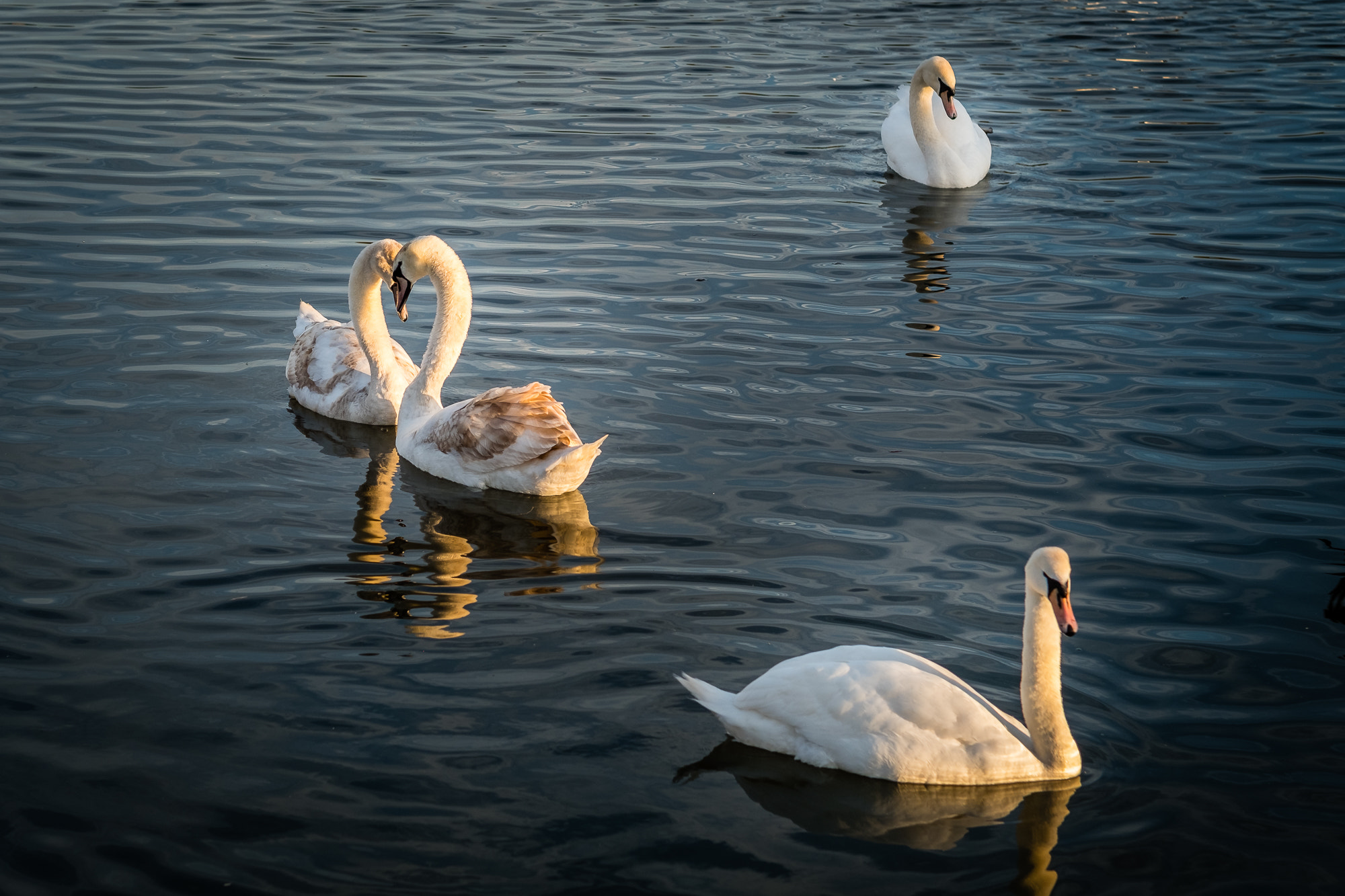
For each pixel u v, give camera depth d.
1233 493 9.12
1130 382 11.02
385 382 10.53
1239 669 7.12
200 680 6.80
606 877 5.50
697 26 24.81
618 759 6.30
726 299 12.83
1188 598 7.82
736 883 5.48
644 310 12.52
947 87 16.61
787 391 10.85
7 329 11.59
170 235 14.09
